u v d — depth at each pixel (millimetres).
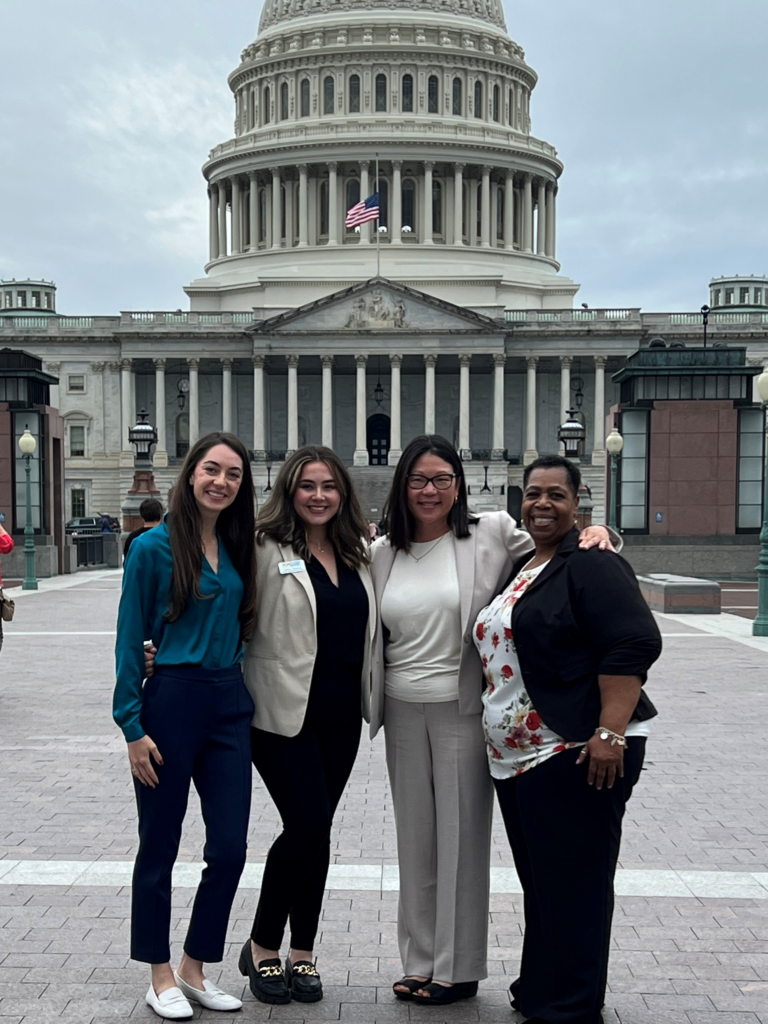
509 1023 5906
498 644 5855
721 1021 5879
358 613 6285
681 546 40344
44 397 45375
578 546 5789
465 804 6188
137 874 6102
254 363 98562
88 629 24438
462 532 6367
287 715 6168
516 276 115062
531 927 5863
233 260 118125
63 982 6316
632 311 98750
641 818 9758
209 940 6066
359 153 112438
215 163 120500
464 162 113875
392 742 6375
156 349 100312
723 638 23000
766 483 23516
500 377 97250
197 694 6062
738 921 7289
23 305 128000
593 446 102625
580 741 5574
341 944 6969
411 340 97500
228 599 6117
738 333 97812
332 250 112875
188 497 6094
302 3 120562
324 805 6172
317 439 106188
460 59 116500
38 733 13227
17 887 7863
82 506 101812
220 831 6047
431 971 6277
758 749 12555
